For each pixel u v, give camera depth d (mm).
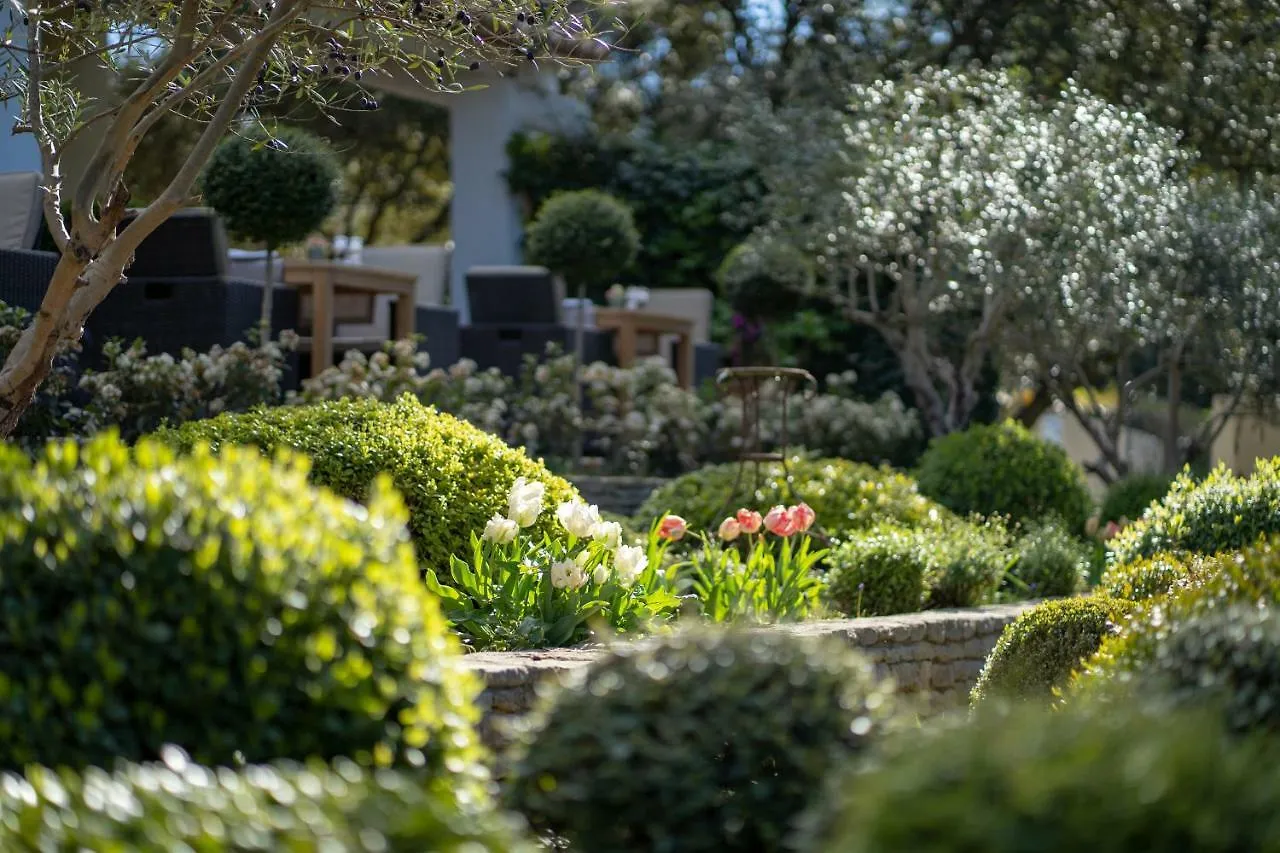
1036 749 1846
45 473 2613
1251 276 11141
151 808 2092
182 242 8977
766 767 2688
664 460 12664
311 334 10102
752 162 15578
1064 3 14984
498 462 6020
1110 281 11445
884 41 17234
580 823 2643
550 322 12211
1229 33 13141
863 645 5684
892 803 1829
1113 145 11516
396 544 2812
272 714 2479
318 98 5879
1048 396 15414
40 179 7883
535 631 5059
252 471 2740
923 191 12469
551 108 18562
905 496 8711
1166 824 1743
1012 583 8336
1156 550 6500
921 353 13859
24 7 5367
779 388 13578
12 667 2391
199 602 2453
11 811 2096
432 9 5273
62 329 4973
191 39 4992
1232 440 14922
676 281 18953
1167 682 2973
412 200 22688
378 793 2207
